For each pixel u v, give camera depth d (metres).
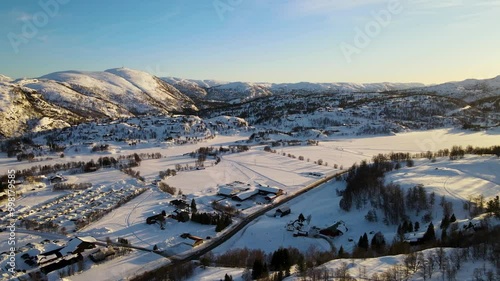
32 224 108.50
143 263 87.38
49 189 147.50
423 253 69.75
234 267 82.88
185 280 76.12
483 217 90.31
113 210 122.69
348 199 123.38
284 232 105.19
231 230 110.19
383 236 92.94
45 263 84.25
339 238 101.56
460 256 66.31
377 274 64.25
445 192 117.56
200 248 97.25
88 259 87.69
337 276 64.38
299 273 70.81
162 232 105.69
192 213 116.38
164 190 145.88
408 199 112.69
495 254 64.44
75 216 117.19
